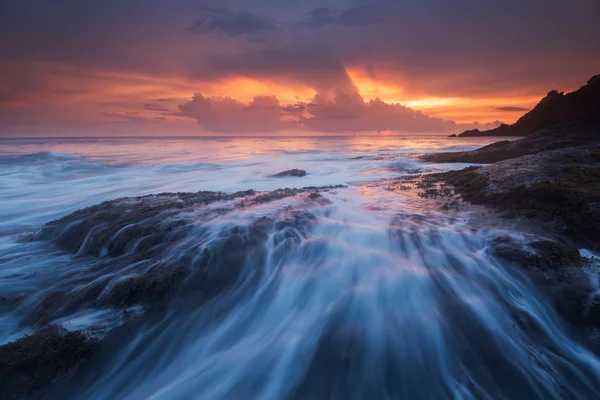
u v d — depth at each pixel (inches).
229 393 158.1
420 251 258.7
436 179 536.7
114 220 362.0
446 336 175.6
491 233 274.8
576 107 2268.7
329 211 358.6
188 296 214.8
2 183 792.3
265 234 291.0
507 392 150.8
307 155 1505.9
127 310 202.2
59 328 183.2
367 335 175.9
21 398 148.2
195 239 283.0
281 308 207.5
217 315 203.6
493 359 164.7
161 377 169.6
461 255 249.1
